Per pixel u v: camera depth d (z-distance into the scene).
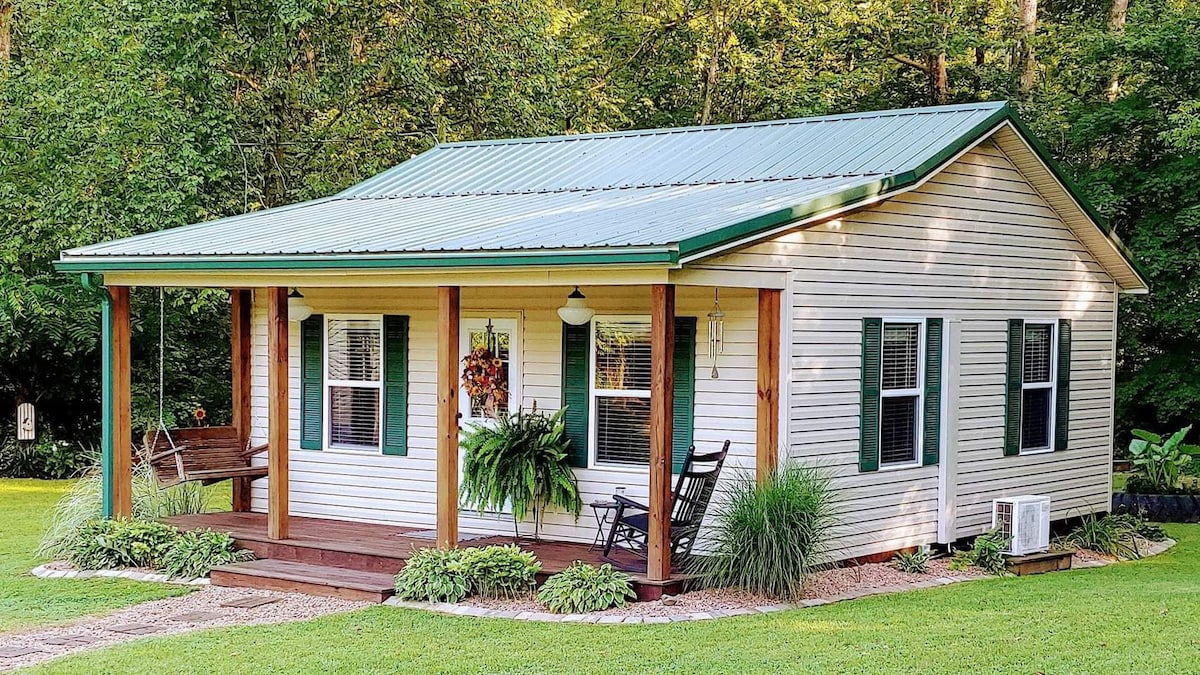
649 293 12.71
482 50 23.95
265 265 12.35
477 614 10.62
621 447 12.93
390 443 14.45
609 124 29.16
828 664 8.70
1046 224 15.34
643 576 11.12
